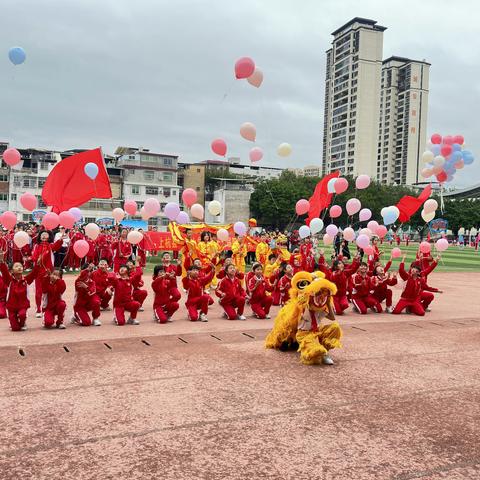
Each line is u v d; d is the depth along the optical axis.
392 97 121.31
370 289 11.66
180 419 4.80
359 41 106.75
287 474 3.78
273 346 7.70
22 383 5.77
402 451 4.23
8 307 8.61
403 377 6.38
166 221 65.69
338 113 113.88
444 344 8.37
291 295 7.48
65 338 8.13
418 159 119.56
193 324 9.73
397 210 12.05
